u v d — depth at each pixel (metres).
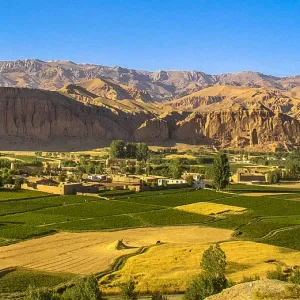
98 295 63.94
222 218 140.62
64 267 88.00
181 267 87.50
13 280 79.56
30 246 102.25
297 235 117.94
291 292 52.12
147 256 94.31
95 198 168.62
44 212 140.50
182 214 143.88
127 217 136.88
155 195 180.75
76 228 120.69
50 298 62.31
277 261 92.75
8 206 147.50
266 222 134.25
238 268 87.00
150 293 75.94
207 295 62.72
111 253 97.69
